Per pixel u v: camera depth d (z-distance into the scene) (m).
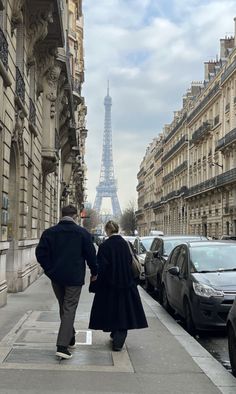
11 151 13.92
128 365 6.50
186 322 9.85
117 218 175.88
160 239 16.25
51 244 6.80
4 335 8.25
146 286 16.95
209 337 9.45
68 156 43.09
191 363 6.74
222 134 55.84
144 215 134.88
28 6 14.71
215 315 8.91
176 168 85.62
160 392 5.44
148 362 6.74
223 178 53.50
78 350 7.27
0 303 11.40
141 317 7.40
